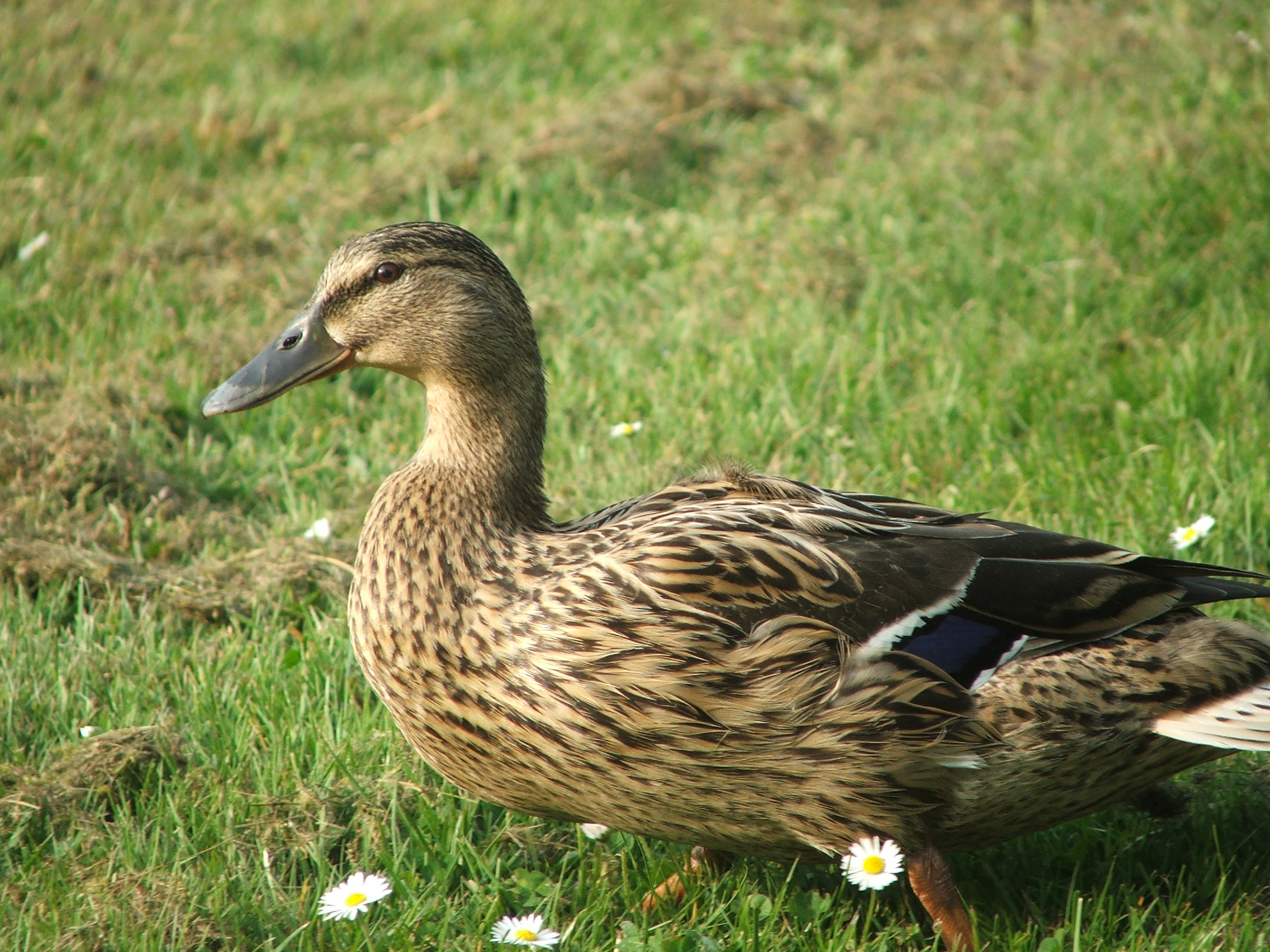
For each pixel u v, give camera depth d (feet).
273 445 35.60
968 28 59.36
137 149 51.65
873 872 19.16
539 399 22.80
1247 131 44.32
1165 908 20.90
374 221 46.50
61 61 58.49
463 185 48.85
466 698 19.85
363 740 24.50
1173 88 49.55
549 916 20.90
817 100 55.16
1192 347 35.19
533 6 65.98
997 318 39.19
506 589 19.84
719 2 65.10
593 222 46.32
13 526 30.50
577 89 57.16
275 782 23.41
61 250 44.04
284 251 44.65
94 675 26.45
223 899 20.83
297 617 29.07
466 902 21.39
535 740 19.58
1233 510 29.81
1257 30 51.08
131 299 41.16
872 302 40.14
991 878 22.12
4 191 47.75
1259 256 39.73
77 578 29.32
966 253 41.52
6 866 21.97
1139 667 19.33
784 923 21.07
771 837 20.10
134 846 21.81
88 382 36.29
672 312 40.86
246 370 23.06
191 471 33.91
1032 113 50.67
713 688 18.85
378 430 35.70
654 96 55.06
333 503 33.17
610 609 19.10
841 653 19.03
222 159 51.78
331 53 61.62
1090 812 20.84
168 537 31.37
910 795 19.22
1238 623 20.30
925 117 52.21
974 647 19.39
